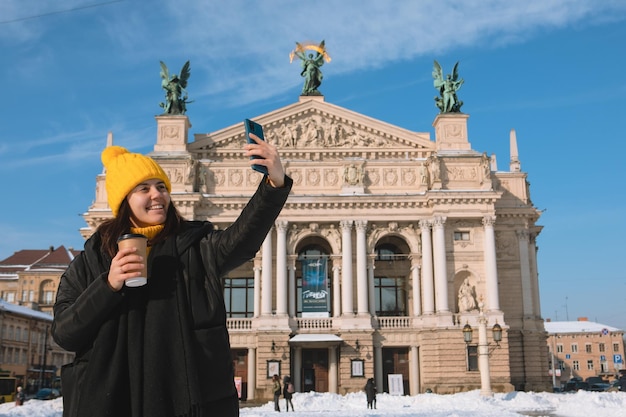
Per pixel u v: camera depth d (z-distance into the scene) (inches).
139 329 191.2
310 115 3179.1
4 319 3887.8
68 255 5743.1
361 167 3061.0
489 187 3002.0
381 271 3193.9
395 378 2682.1
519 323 3093.0
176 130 3090.6
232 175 3051.2
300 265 3176.7
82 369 193.6
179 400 187.8
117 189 211.8
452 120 3117.6
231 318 2950.3
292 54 3307.1
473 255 3004.4
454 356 2854.3
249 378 2888.8
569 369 6343.5
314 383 2940.5
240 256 209.2
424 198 3006.9
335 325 2940.5
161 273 199.6
